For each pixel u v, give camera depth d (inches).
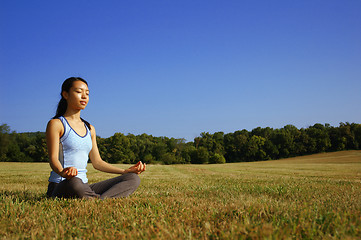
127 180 147.6
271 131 4421.8
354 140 3838.6
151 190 221.9
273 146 3966.5
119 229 84.9
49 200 129.3
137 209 111.3
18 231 83.8
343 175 548.1
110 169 154.2
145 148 3609.7
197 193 195.9
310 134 4057.6
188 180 383.2
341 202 135.7
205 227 82.4
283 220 87.9
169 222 91.4
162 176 523.5
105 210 108.3
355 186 259.6
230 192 197.8
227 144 4183.1
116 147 3380.9
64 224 88.5
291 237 70.4
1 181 358.0
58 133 133.3
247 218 89.5
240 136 4114.2
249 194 185.5
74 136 136.1
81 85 138.6
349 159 2325.3
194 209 113.3
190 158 3582.7
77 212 105.3
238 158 4077.3
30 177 454.6
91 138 152.9
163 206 121.3
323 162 2121.1
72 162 136.6
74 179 130.5
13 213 103.3
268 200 148.1
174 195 179.5
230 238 70.4
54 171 134.3
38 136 2694.4
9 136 2532.0
